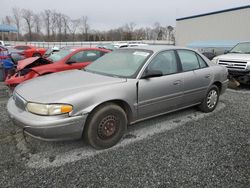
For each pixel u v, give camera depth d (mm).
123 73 3666
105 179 2598
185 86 4164
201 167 2840
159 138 3619
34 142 3420
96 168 2803
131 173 2709
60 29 61125
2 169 2758
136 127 4047
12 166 2822
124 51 4246
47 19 60000
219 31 20969
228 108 5180
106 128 3223
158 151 3213
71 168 2799
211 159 3021
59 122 2789
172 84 3922
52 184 2502
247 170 2783
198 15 23062
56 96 2906
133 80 3449
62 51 7168
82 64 6504
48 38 60656
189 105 4473
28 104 2914
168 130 3930
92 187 2467
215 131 3898
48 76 3852
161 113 3979
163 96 3820
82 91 3020
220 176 2666
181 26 25609
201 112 4863
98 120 3117
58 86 3207
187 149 3275
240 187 2480
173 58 4125
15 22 57406
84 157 3053
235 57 7523
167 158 3033
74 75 3752
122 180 2584
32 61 6250
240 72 7223
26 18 58562
